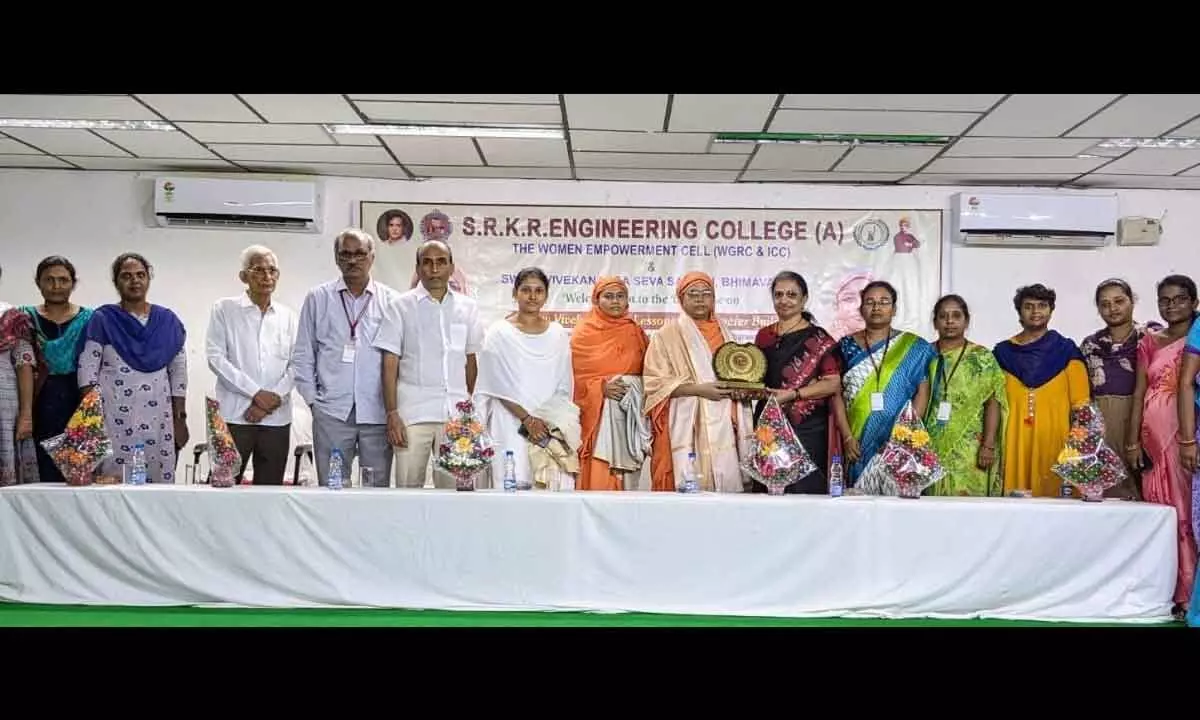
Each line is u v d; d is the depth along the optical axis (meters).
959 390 5.50
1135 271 6.48
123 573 4.43
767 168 6.09
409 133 5.35
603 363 5.89
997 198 6.32
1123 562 4.40
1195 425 4.60
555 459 5.54
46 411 5.45
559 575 4.37
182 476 6.38
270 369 5.62
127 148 5.76
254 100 4.77
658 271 6.46
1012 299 6.48
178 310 6.40
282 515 4.40
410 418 5.35
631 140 5.45
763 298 6.47
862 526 4.35
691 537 4.36
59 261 5.46
